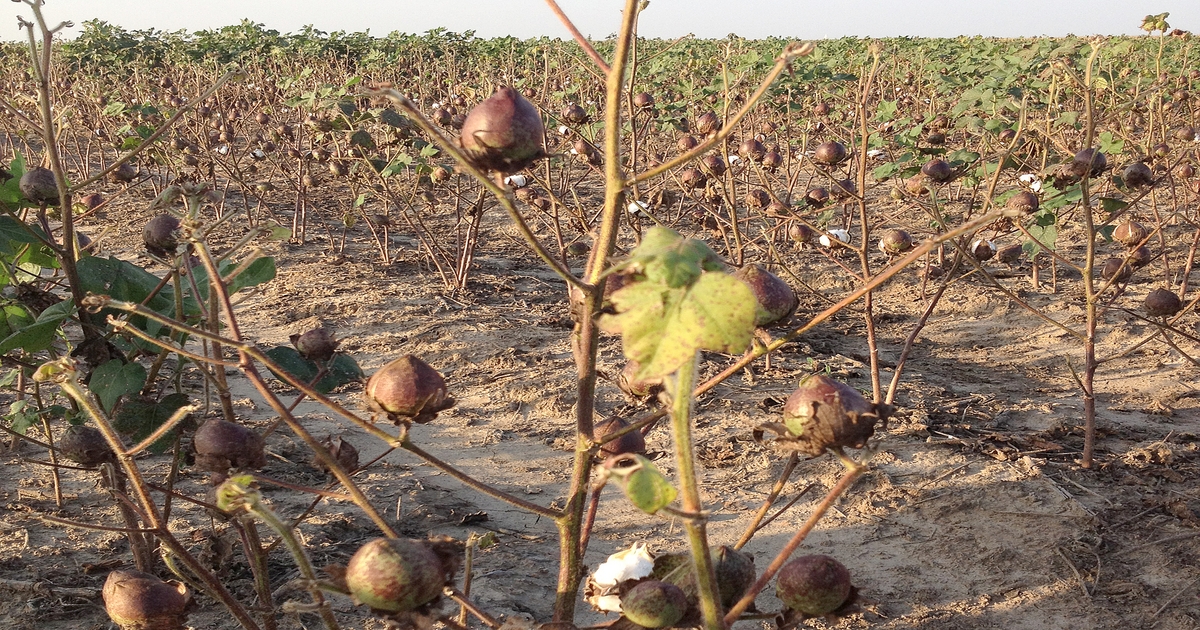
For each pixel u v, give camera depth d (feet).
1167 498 13.14
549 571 11.37
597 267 5.11
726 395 16.99
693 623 5.11
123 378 8.41
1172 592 11.04
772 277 5.57
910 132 24.35
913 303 23.63
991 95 24.40
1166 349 20.06
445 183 27.02
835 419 4.74
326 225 30.99
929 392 17.52
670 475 14.01
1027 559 11.75
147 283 9.13
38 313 9.36
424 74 53.98
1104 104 29.96
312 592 4.99
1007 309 22.88
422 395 5.25
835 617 5.17
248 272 9.25
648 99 23.89
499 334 20.53
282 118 44.62
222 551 10.45
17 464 13.43
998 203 15.89
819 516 4.88
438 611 4.74
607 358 18.86
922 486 13.52
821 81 42.11
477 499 13.28
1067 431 15.78
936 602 11.00
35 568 10.60
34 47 8.40
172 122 9.09
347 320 21.48
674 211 30.91
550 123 32.55
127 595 5.91
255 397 16.40
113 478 9.02
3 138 42.68
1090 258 13.58
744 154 18.39
